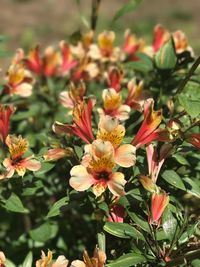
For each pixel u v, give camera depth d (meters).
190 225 0.39
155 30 0.56
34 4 2.05
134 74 0.57
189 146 0.41
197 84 0.48
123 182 0.35
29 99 0.59
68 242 0.53
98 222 0.40
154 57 0.49
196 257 0.35
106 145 0.35
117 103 0.42
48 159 0.39
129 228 0.38
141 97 0.46
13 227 0.56
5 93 0.50
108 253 0.43
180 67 0.50
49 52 0.57
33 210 0.55
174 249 0.39
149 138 0.38
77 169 0.35
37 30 1.79
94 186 0.35
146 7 2.04
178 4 2.08
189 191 0.40
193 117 0.38
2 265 0.39
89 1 2.10
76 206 0.39
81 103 0.37
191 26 1.82
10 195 0.42
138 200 0.39
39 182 0.43
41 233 0.49
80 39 0.59
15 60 0.54
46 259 0.37
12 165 0.40
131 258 0.36
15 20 1.89
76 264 0.37
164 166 0.42
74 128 0.38
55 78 0.60
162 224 0.38
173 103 0.42
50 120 0.58
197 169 0.43
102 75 0.58
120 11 0.52
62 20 1.89
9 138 0.39
